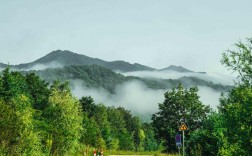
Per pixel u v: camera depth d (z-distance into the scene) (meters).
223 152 15.91
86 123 78.69
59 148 41.44
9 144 25.56
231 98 16.02
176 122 54.22
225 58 16.23
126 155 82.75
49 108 43.09
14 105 31.48
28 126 28.41
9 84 44.03
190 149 26.39
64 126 42.50
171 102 55.25
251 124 14.62
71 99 45.03
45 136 37.97
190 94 55.03
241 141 14.66
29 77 61.72
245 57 16.06
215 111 25.48
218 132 22.28
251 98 14.64
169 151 54.72
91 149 75.50
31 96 56.22
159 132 55.53
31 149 27.88
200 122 52.66
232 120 15.17
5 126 24.94
